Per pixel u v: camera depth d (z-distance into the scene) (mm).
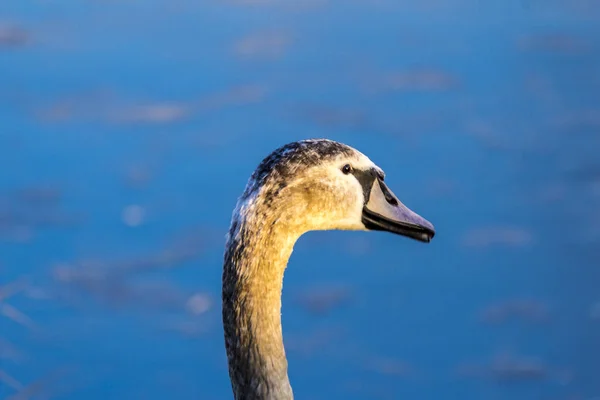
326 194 4297
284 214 4184
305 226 4266
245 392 4137
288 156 4262
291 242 4238
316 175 4277
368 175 4488
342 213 4375
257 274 4148
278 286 4203
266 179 4191
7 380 7008
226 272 4188
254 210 4156
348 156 4402
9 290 8891
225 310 4191
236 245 4156
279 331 4195
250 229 4152
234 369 4168
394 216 4496
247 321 4141
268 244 4164
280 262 4199
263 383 4125
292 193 4207
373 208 4457
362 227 4453
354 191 4418
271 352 4156
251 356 4137
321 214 4293
